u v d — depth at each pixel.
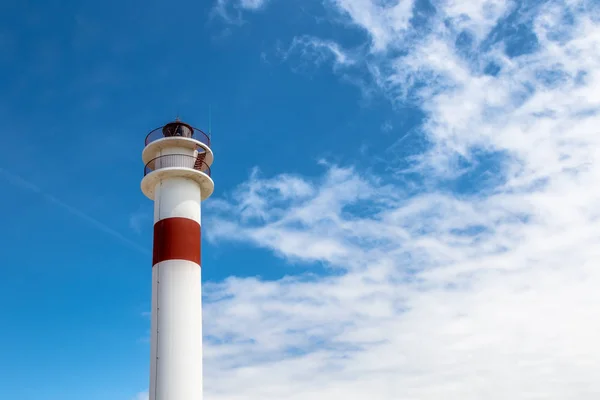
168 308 31.81
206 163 37.00
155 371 30.77
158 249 33.34
